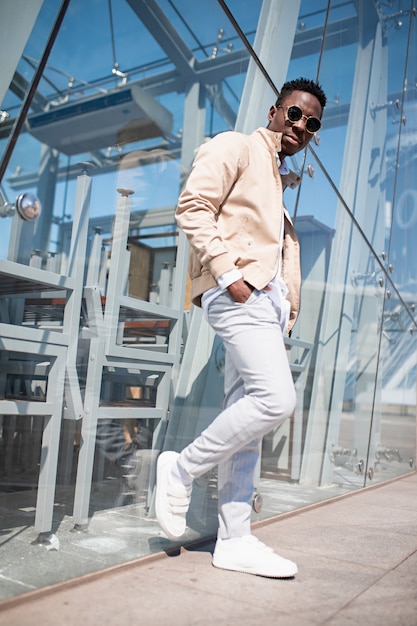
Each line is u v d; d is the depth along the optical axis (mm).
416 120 4617
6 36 1095
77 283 1433
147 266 1706
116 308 1585
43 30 1186
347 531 2039
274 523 2143
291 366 2527
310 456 2662
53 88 1239
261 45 2168
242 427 1404
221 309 1463
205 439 1438
